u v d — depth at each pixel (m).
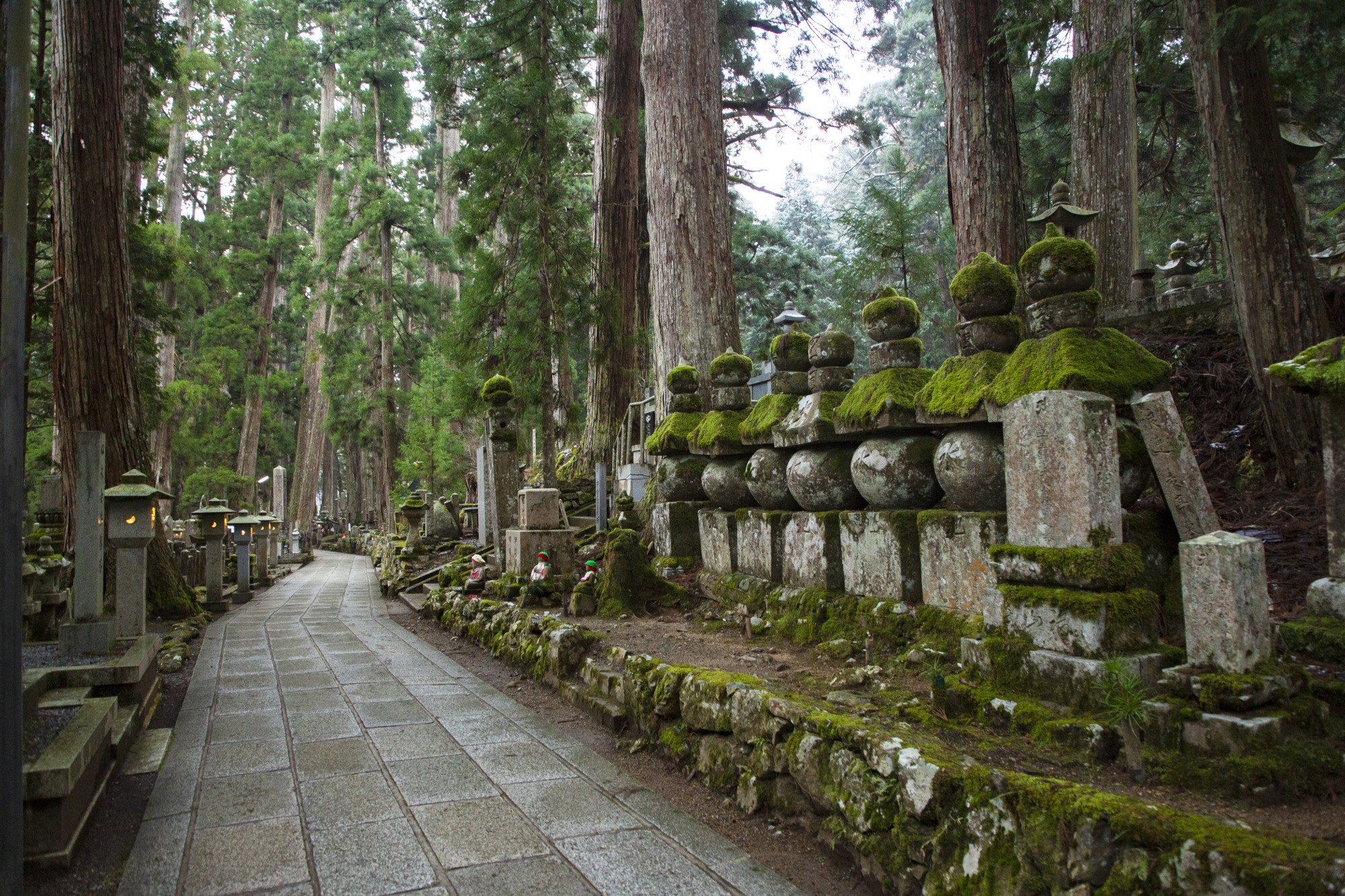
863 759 2.88
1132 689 2.70
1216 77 5.49
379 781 3.94
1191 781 2.43
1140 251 11.20
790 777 3.27
